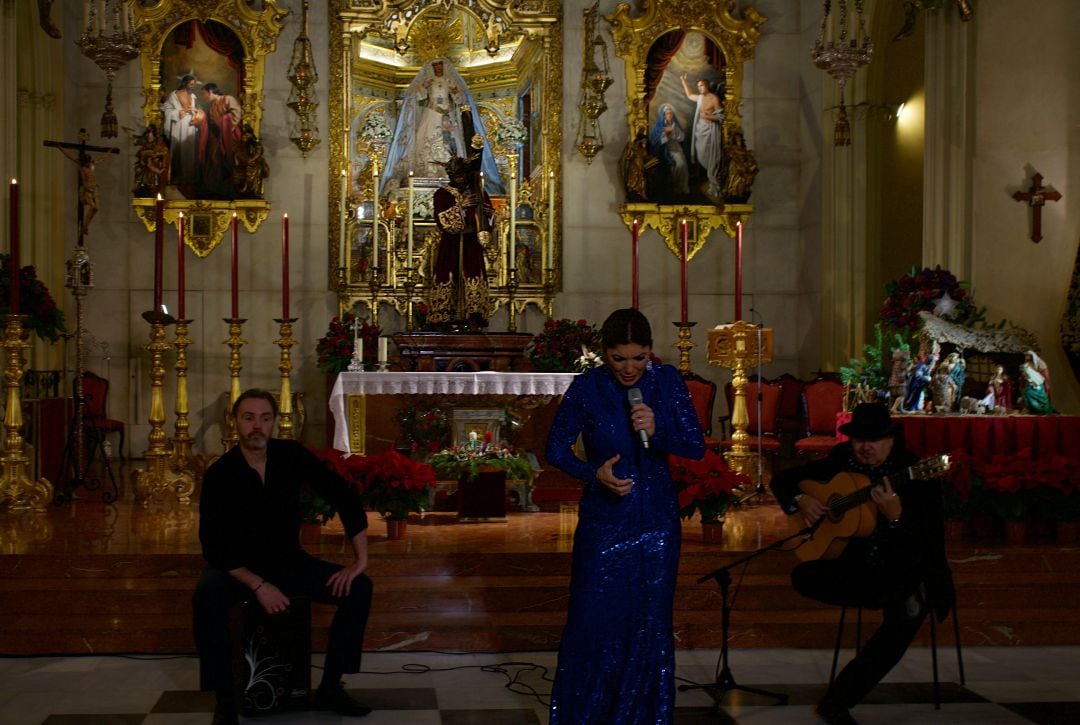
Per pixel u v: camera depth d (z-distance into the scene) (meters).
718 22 15.62
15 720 5.43
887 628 5.56
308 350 15.14
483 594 7.36
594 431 4.95
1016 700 5.90
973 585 7.66
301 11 15.23
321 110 15.25
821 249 15.06
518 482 10.30
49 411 11.33
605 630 4.76
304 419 15.09
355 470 8.37
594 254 15.52
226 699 5.32
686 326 11.12
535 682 6.21
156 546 7.93
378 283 14.98
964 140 11.66
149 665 6.51
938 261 11.84
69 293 14.74
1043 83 11.39
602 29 15.52
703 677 6.37
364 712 5.58
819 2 15.07
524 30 15.50
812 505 5.68
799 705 5.81
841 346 14.73
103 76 15.03
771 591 7.45
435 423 10.66
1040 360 9.91
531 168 15.98
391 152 15.88
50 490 9.95
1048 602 7.58
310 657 5.79
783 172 15.77
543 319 15.39
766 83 15.74
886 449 5.68
